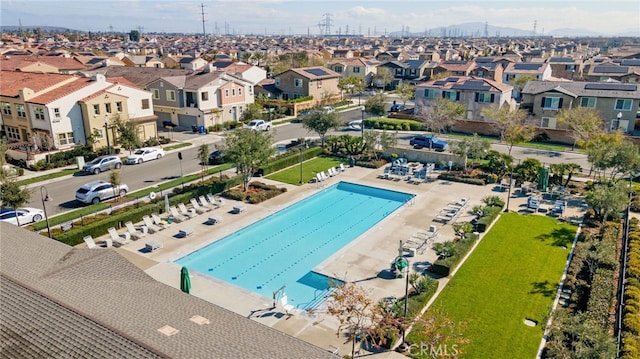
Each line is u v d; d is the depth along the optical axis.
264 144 37.38
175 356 11.14
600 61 121.88
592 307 20.23
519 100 73.69
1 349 12.05
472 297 22.23
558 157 48.88
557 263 25.59
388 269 25.22
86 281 16.05
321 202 37.50
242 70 89.69
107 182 37.16
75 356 11.42
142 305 14.60
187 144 54.69
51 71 80.06
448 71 101.50
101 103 49.66
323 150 50.88
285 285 23.55
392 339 18.45
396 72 113.50
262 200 36.22
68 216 31.98
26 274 15.87
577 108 54.53
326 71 87.94
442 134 61.47
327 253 28.34
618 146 35.78
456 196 37.06
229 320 14.38
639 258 23.84
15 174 36.72
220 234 29.84
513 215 32.88
